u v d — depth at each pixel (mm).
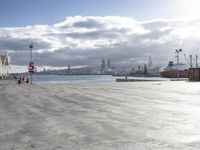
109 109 13867
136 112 12680
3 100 19031
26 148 6465
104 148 6387
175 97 21562
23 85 46062
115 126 9156
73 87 38938
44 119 10719
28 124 9625
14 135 7887
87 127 9000
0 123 9844
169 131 8297
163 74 154625
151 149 6266
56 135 7836
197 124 9484
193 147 6422
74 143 6887
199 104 16234
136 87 39000
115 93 26172
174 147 6430
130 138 7391
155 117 11125
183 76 132250
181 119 10570
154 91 29406
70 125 9383
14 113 12500
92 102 17516
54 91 29328
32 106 15328
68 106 15281
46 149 6352
